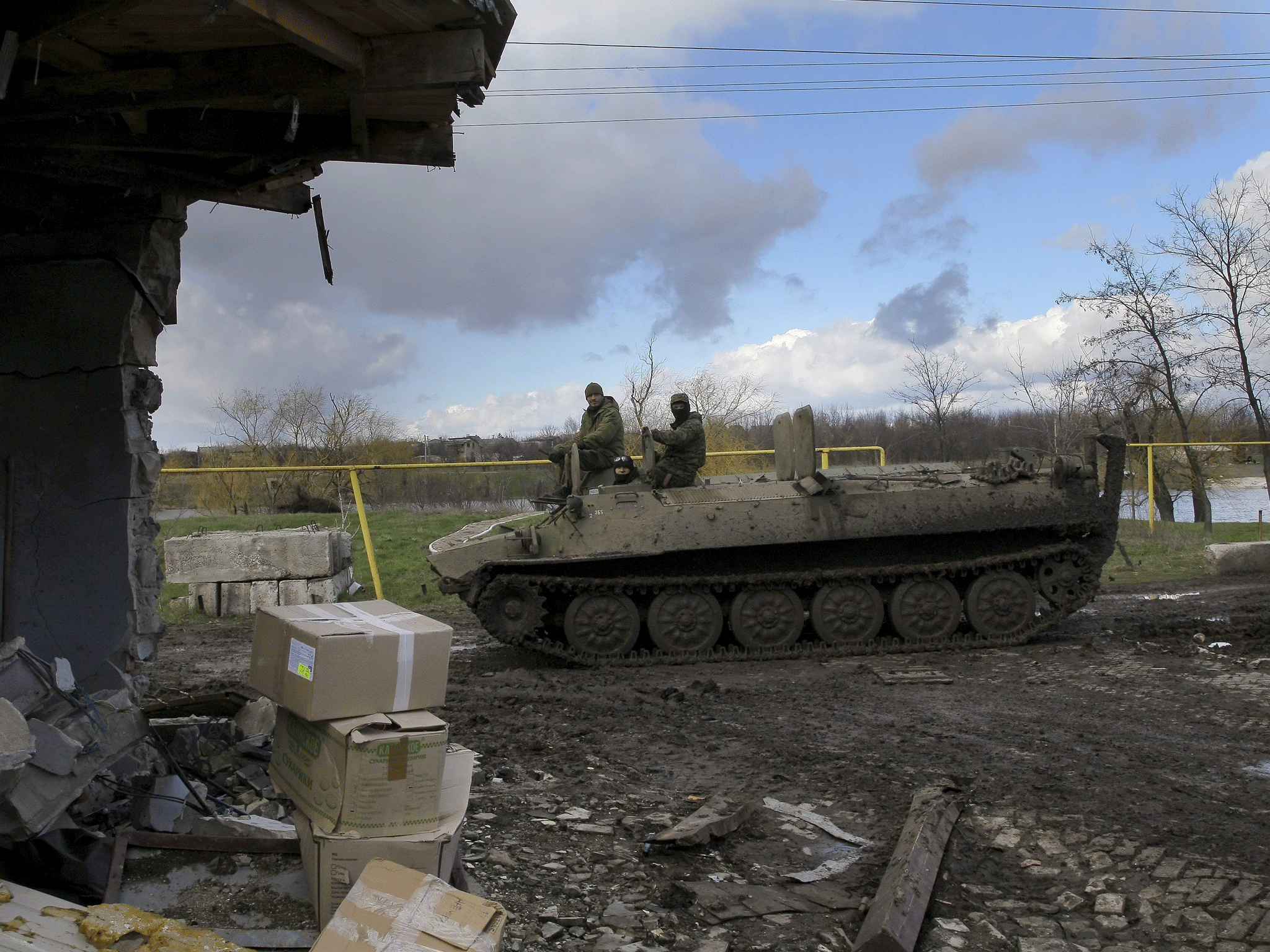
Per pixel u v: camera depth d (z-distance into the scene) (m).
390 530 18.31
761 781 6.68
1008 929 4.66
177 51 4.19
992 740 7.78
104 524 5.57
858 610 11.83
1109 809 6.17
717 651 11.62
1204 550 18.78
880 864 5.33
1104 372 30.75
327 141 4.98
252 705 6.18
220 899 3.95
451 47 4.11
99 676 5.50
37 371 5.53
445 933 3.41
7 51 3.74
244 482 23.86
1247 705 8.83
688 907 4.75
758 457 26.95
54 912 3.35
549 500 12.34
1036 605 13.16
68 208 5.62
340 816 3.82
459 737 7.62
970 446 35.72
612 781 6.59
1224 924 4.68
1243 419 34.06
